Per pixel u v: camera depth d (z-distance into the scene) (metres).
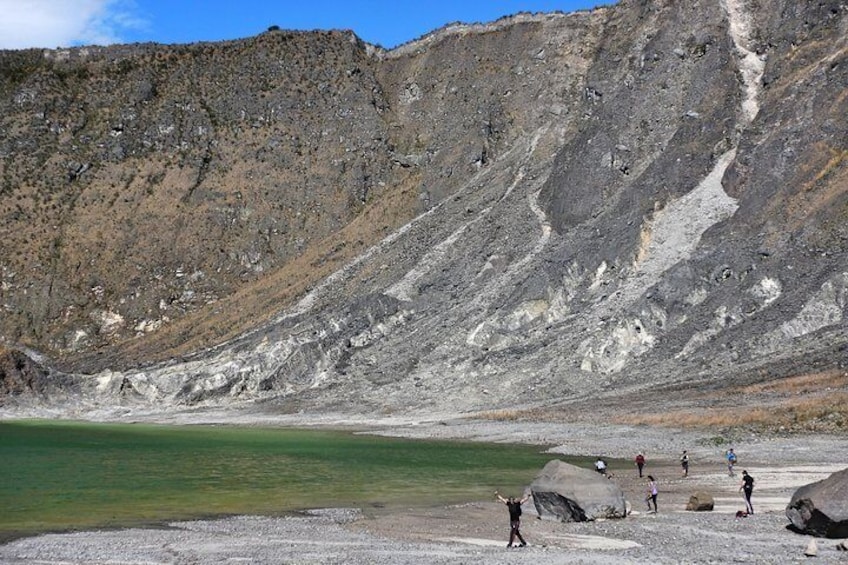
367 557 23.23
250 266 134.88
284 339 101.19
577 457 50.12
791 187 85.75
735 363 70.06
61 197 147.12
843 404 54.38
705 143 100.00
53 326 128.25
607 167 104.94
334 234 134.12
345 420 79.31
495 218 110.75
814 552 20.86
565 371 78.81
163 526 29.92
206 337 113.69
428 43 166.25
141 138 158.00
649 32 124.19
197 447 61.12
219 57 174.00
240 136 157.00
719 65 108.81
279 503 35.25
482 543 25.58
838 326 68.56
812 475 38.31
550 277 91.94
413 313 101.06
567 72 139.38
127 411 98.81
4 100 165.62
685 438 54.00
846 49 95.56
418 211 128.75
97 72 172.62
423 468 46.50
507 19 158.00
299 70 168.00
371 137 150.25
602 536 25.81
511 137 134.75
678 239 89.19
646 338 78.94
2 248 137.88
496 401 77.94
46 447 62.78
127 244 138.62
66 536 27.84
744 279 78.50
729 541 23.72
